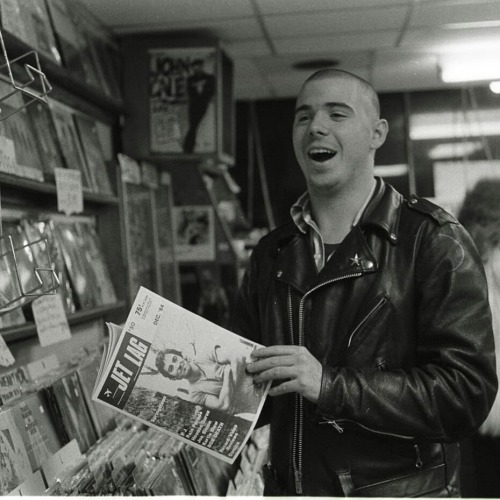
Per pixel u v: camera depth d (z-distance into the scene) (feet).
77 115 10.19
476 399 4.72
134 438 7.58
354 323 5.00
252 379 4.70
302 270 5.29
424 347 4.96
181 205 14.49
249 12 10.61
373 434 4.94
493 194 17.57
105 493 5.84
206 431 4.68
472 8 10.68
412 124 19.25
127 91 11.73
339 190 5.27
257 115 20.06
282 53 13.38
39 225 8.21
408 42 12.82
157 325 4.71
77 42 9.82
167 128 11.71
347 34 12.08
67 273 8.84
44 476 5.80
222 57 11.99
